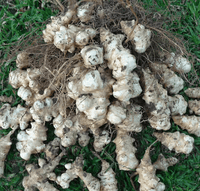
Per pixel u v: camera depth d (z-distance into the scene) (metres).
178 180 0.63
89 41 0.54
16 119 0.64
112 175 0.60
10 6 0.72
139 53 0.55
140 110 0.60
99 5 0.54
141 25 0.51
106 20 0.54
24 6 0.72
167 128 0.59
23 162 0.66
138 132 0.65
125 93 0.50
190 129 0.63
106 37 0.51
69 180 0.61
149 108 0.55
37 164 0.65
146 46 0.52
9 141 0.63
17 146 0.64
